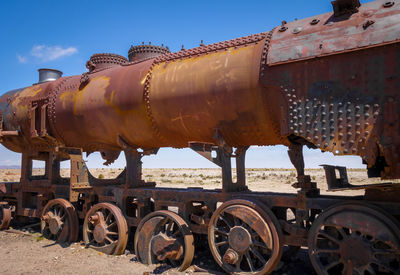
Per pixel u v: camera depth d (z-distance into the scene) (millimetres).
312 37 4070
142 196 5898
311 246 4004
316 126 3883
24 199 8125
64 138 7242
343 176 4387
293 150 4645
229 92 4723
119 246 5816
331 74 3830
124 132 6148
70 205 6816
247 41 4852
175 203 5469
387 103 3465
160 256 5031
